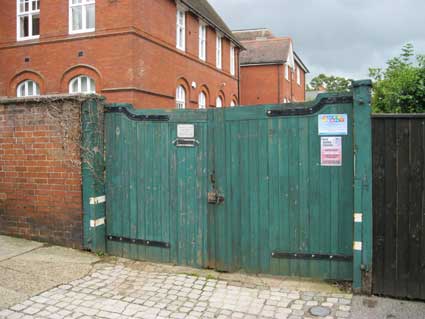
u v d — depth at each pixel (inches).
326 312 166.1
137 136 233.6
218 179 213.2
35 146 257.0
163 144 226.7
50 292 187.8
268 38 1467.8
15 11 613.9
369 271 180.4
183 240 223.3
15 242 258.7
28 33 617.9
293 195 199.3
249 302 177.5
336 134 190.7
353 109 185.5
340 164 190.9
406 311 166.1
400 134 176.6
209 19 815.1
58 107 247.6
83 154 241.9
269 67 1279.5
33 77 603.8
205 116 215.9
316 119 193.9
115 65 546.6
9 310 169.5
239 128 208.2
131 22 538.0
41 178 256.8
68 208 249.1
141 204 233.6
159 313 168.2
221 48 952.9
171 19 660.1
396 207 177.9
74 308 172.4
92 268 219.5
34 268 216.4
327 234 194.5
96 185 239.9
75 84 583.5
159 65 617.0
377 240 180.9
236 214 209.9
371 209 179.6
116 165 240.8
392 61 353.1
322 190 194.4
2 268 215.2
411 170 175.6
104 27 551.5
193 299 181.3
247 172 207.3
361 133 179.6
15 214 267.3
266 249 205.2
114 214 242.7
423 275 174.9
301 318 162.1
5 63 622.5
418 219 175.2
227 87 984.3
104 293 188.1
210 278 205.5
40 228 259.4
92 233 241.1
